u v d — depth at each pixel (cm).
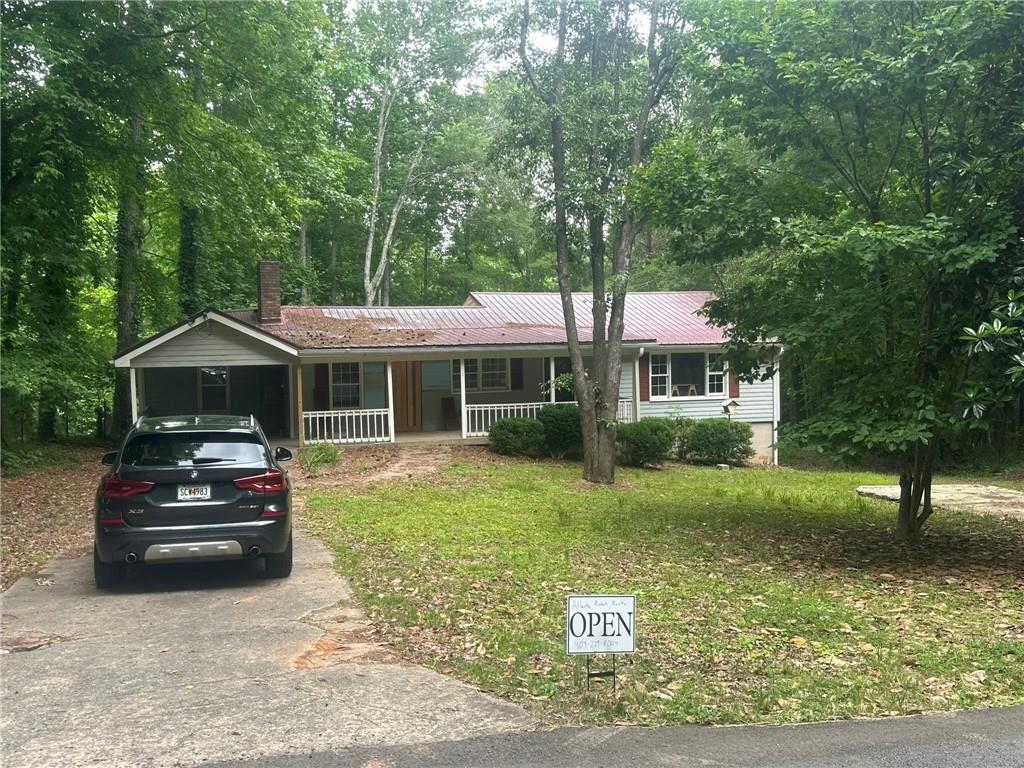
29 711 451
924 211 941
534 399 2423
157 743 407
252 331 1916
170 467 735
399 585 746
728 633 598
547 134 1659
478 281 4309
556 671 507
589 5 1609
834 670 516
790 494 1521
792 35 975
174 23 1683
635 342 2181
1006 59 855
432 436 2216
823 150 1005
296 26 1830
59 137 1532
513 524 1091
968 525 1202
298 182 2097
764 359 1126
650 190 1040
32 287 1891
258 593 731
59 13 1555
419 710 449
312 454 1775
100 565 743
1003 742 407
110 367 2266
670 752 396
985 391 816
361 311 2441
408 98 3619
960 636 600
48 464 1794
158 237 2944
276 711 449
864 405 903
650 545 973
